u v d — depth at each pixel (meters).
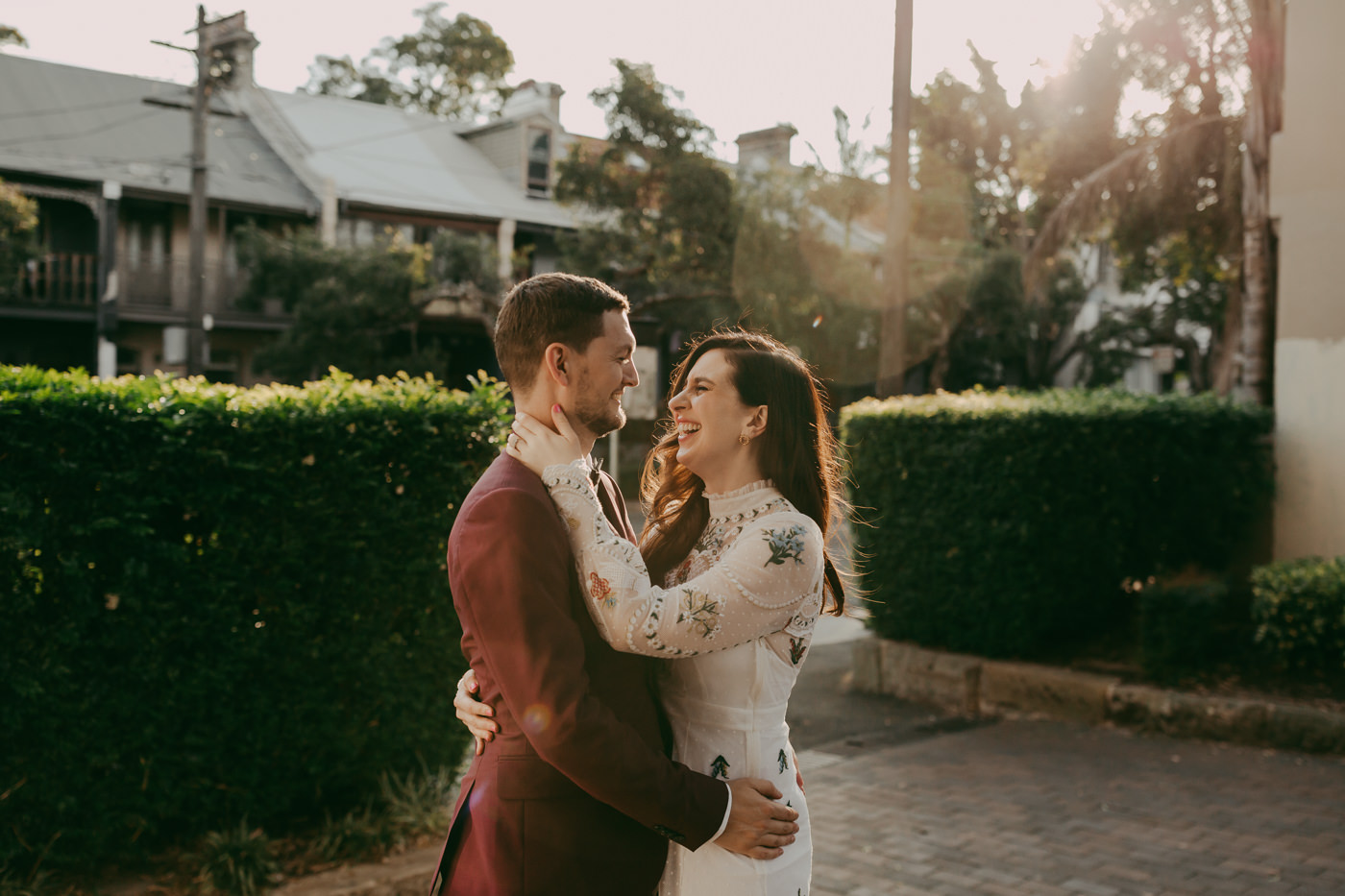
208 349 25.25
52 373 3.70
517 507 1.79
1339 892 4.02
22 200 22.22
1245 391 9.78
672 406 2.14
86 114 25.41
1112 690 6.61
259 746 3.95
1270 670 6.68
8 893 3.41
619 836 1.88
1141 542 7.51
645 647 1.83
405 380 4.51
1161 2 13.40
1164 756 5.94
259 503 3.91
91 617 3.56
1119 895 4.02
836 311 18.92
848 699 7.54
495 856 1.85
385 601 4.24
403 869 3.84
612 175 21.14
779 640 2.02
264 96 27.62
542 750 1.72
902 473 7.61
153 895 3.58
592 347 1.91
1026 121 22.95
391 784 4.34
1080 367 26.73
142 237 24.78
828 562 2.27
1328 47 7.83
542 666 1.71
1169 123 14.11
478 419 4.41
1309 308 7.95
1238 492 7.77
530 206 28.66
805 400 2.15
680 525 2.29
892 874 4.25
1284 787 5.31
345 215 25.72
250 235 22.47
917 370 25.86
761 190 19.23
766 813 1.92
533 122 29.05
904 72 11.97
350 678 4.17
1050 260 13.67
